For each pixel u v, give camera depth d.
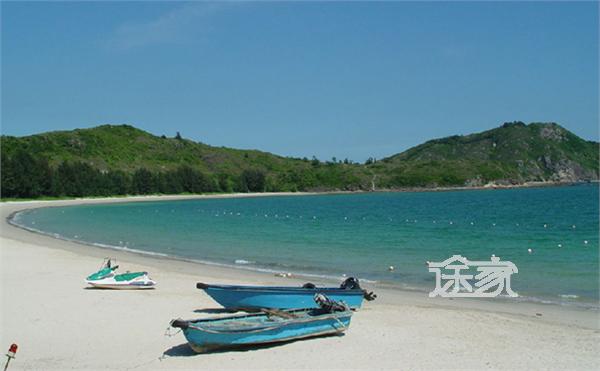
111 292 21.20
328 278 25.19
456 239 41.53
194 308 18.66
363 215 75.69
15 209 97.06
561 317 17.70
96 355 13.88
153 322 16.88
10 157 138.00
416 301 20.31
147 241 42.84
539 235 43.56
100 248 37.78
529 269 27.11
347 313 15.52
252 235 47.25
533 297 20.84
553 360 13.35
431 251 34.53
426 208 91.75
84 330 16.02
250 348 14.27
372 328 16.20
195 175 182.62
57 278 24.14
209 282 23.80
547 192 164.12
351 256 32.69
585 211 73.00
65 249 36.69
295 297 17.64
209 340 13.75
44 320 17.09
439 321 17.08
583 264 28.45
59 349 14.37
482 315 17.86
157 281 23.86
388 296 21.27
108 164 180.38
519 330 16.05
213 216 77.56
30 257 31.19
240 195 189.38
